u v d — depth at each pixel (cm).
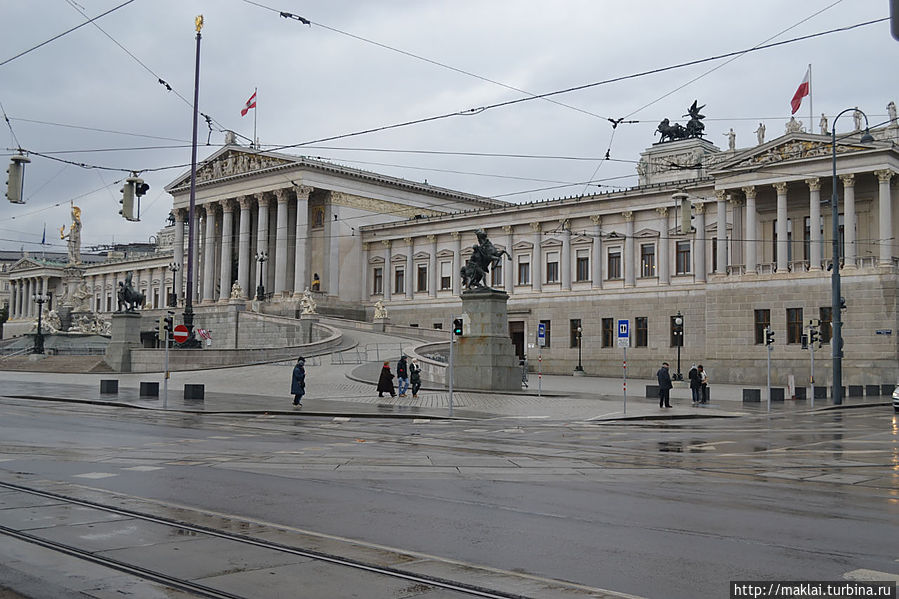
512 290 9612
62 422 2875
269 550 1059
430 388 4875
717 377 7262
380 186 11300
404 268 10706
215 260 11862
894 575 946
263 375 5803
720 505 1391
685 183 8144
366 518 1265
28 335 10238
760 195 7500
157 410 3556
